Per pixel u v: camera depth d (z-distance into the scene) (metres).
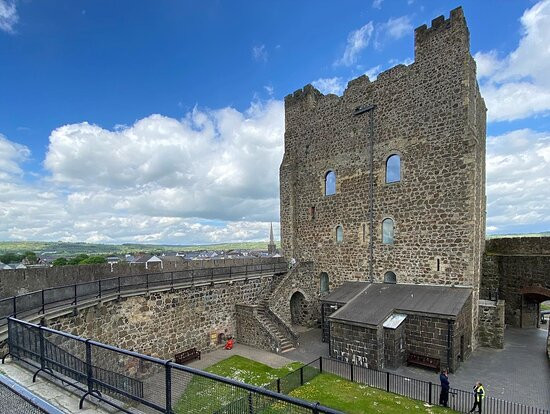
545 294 21.95
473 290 18.38
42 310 10.73
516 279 23.19
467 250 18.64
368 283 22.52
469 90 19.05
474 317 18.56
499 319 18.66
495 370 15.46
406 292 19.22
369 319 16.41
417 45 20.97
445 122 19.62
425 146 20.41
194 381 5.31
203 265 22.59
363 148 23.58
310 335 22.69
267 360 17.53
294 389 13.56
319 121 26.53
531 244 23.69
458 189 19.06
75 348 11.03
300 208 27.70
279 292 23.09
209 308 19.61
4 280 12.13
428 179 20.23
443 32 19.84
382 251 22.30
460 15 19.16
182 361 17.30
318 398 12.68
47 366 6.68
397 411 11.66
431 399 12.59
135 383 5.71
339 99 25.19
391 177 22.11
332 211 25.38
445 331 15.54
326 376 15.04
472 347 18.05
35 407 4.21
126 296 14.90
